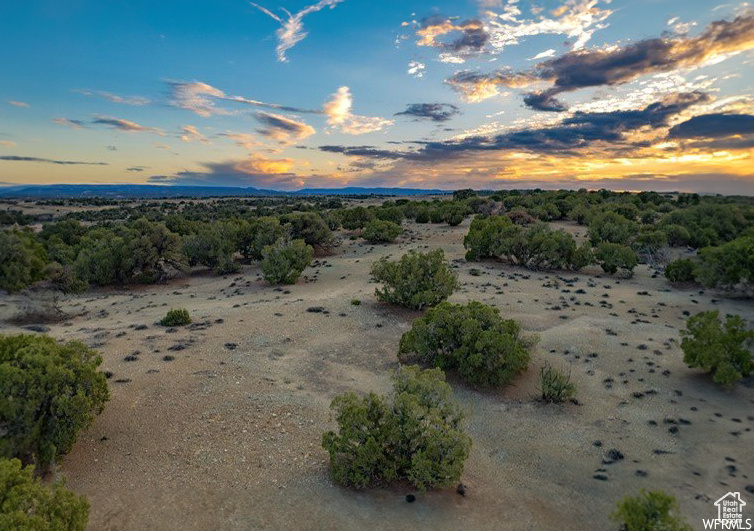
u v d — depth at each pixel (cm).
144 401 1761
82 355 1594
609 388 1969
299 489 1302
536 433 1658
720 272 3494
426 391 1438
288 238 5288
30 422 1312
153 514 1187
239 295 3809
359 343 2511
